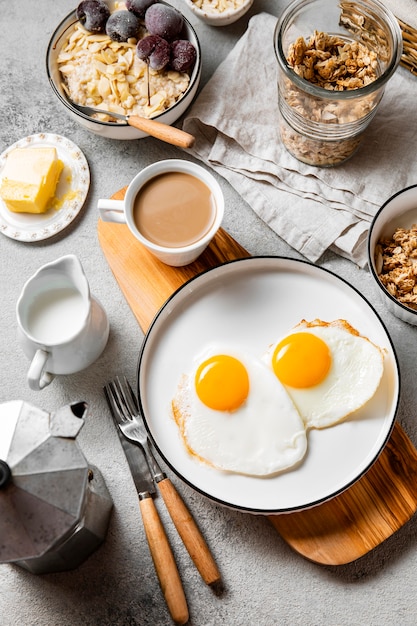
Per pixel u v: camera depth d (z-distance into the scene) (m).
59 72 0.95
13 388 0.90
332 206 0.92
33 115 0.98
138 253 0.90
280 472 0.81
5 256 0.94
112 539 0.85
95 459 0.87
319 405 0.82
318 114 0.87
